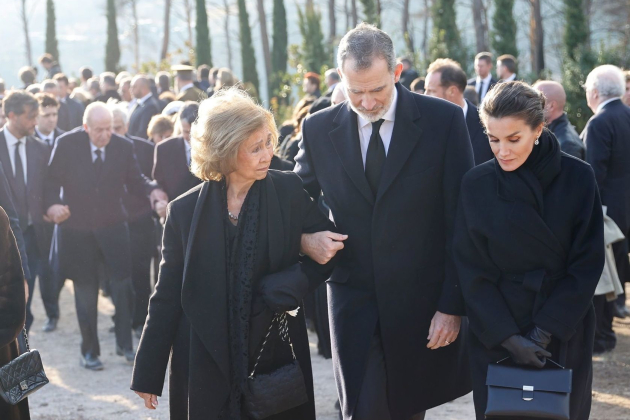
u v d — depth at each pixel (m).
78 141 5.80
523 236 2.80
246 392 2.77
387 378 3.24
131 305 6.16
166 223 2.90
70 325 7.34
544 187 2.82
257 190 2.85
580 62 12.77
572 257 2.82
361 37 2.98
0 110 7.94
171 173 6.05
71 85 16.89
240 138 2.69
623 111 5.59
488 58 10.71
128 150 6.03
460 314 3.10
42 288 7.03
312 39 23.16
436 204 3.17
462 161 3.14
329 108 3.36
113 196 5.86
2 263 2.90
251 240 2.82
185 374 2.90
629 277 5.87
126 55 53.44
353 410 3.15
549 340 2.80
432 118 3.17
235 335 2.80
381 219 3.15
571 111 12.27
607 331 5.61
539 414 2.67
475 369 2.98
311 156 3.35
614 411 4.45
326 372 5.56
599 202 2.82
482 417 2.92
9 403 2.89
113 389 5.43
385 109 3.05
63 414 4.92
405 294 3.19
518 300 2.87
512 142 2.71
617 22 25.55
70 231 5.79
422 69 18.47
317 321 5.23
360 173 3.17
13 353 3.04
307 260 3.03
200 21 33.47
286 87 17.27
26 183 6.28
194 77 11.23
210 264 2.79
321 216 3.04
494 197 2.86
